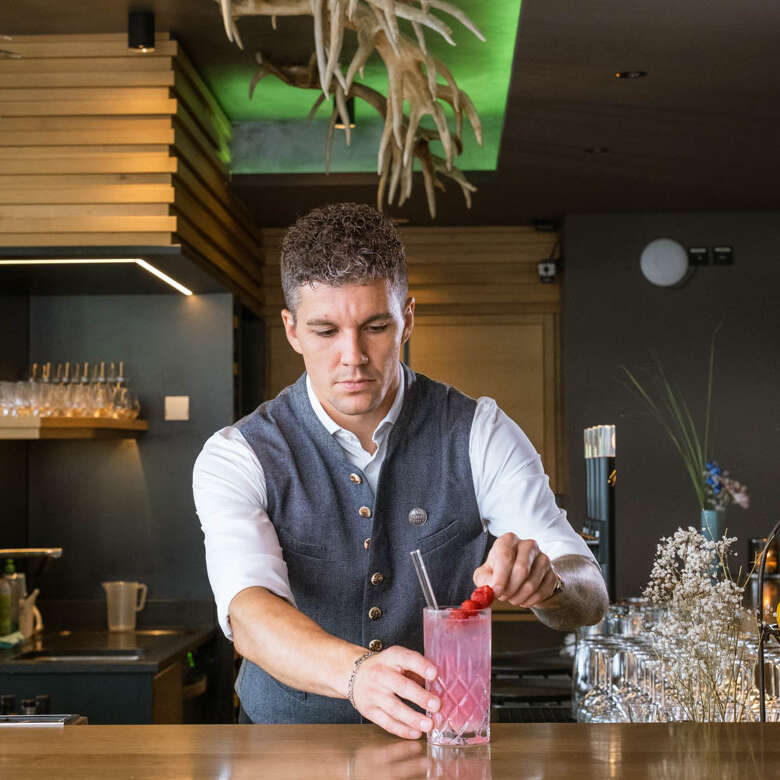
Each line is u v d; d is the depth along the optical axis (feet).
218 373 16.93
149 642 14.55
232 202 18.70
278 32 14.32
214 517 5.62
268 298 22.62
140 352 16.97
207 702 16.38
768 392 21.86
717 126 16.47
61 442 16.87
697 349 21.97
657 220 22.11
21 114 13.74
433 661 4.19
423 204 20.99
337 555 5.96
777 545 14.73
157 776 3.76
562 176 19.22
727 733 4.37
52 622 16.53
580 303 22.13
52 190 13.62
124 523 16.78
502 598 4.58
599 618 5.40
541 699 11.58
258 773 3.78
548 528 5.91
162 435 16.87
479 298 23.22
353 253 5.02
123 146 13.70
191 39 14.52
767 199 21.03
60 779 3.75
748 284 21.98
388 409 6.03
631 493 21.81
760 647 5.57
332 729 4.45
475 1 13.74
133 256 13.58
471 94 17.80
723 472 19.76
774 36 13.09
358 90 14.14
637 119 16.15
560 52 13.57
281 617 4.73
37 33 13.85
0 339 15.79
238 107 18.20
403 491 6.06
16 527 16.17
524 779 3.68
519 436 6.26
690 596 6.17
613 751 4.07
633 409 21.95
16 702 12.66
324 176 18.97
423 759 3.96
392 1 9.59
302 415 6.12
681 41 13.24
